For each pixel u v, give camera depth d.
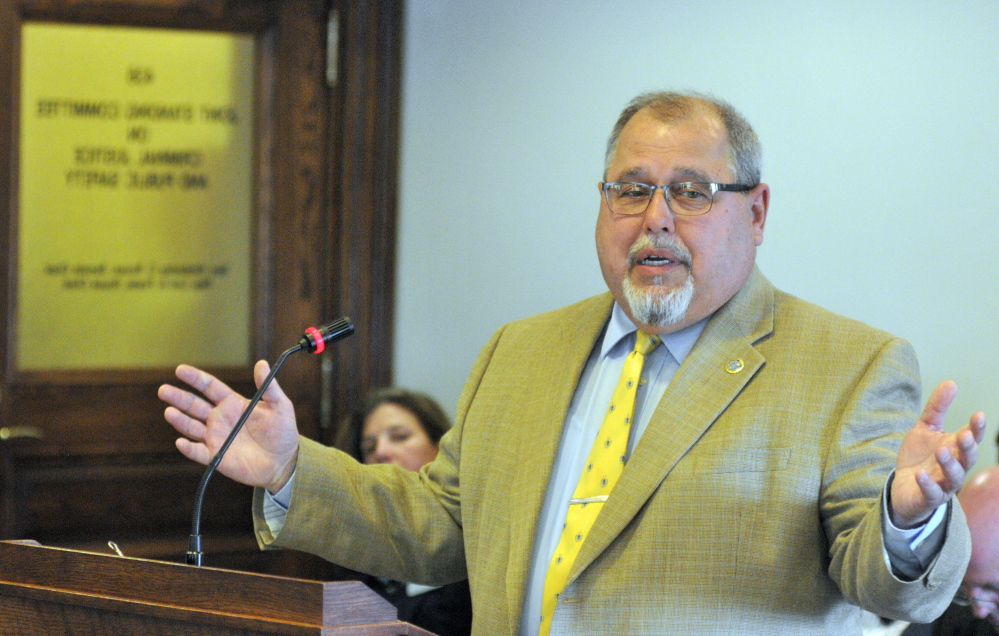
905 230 5.78
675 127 2.98
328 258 6.42
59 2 6.11
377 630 2.13
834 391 2.79
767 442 2.77
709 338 2.98
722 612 2.67
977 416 2.15
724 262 2.93
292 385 6.40
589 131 6.23
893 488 2.30
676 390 2.91
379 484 3.33
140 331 6.32
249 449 3.07
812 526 2.69
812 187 5.86
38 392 6.16
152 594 2.30
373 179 6.39
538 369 3.28
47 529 6.19
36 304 6.18
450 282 6.41
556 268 6.28
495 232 6.35
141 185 6.29
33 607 2.46
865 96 5.82
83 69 6.18
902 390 2.79
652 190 2.96
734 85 5.96
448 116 6.39
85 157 6.21
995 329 5.70
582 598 2.79
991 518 3.38
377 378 6.41
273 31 6.36
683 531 2.74
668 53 6.09
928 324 5.75
